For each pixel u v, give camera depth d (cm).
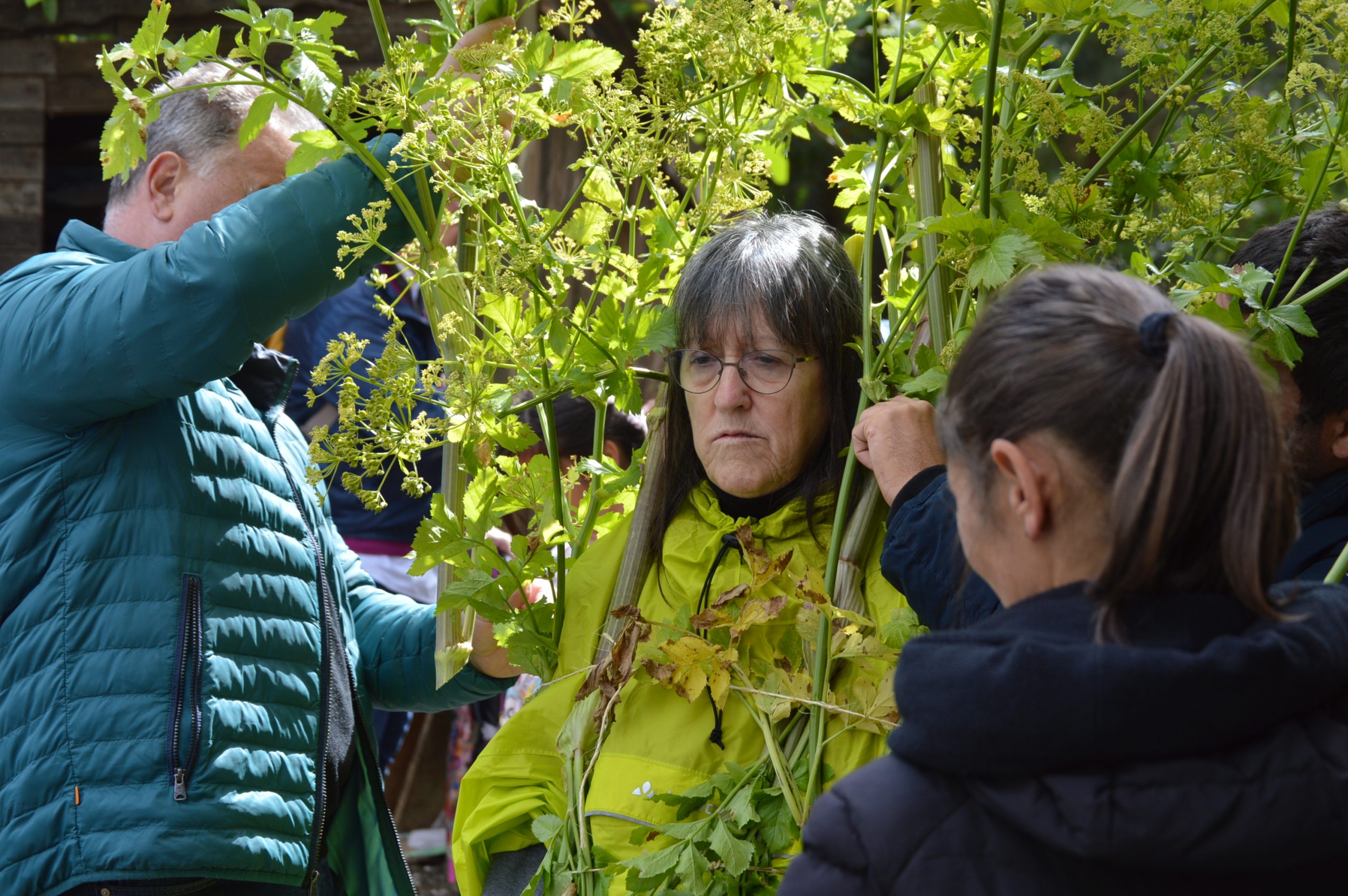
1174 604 75
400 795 365
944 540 118
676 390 147
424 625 179
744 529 133
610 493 146
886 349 136
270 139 160
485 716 317
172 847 140
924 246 139
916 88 148
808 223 145
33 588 145
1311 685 72
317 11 352
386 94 131
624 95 139
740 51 141
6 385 145
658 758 130
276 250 138
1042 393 76
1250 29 143
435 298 144
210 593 148
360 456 134
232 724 147
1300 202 147
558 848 132
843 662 131
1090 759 71
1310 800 69
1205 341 74
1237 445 73
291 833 152
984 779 74
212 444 153
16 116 364
